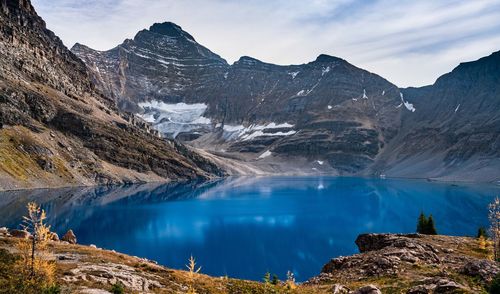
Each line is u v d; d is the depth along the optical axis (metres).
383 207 193.88
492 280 34.22
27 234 54.12
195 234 119.81
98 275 35.19
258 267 87.50
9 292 26.61
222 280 43.41
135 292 32.91
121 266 40.97
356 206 196.25
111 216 144.62
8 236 52.16
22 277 29.19
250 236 119.50
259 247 105.56
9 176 183.88
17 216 116.38
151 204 184.25
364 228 136.62
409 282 38.91
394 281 40.12
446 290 33.03
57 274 33.75
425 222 81.12
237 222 143.38
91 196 192.88
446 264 47.22
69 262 40.41
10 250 40.34
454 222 150.62
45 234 32.38
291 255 98.44
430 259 49.56
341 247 107.56
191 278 37.16
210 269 84.69
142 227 127.56
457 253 53.91
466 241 62.47
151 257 91.00
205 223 139.62
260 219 151.00
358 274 46.06
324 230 131.38
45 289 27.30
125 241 106.31
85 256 45.16
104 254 48.97
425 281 38.03
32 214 32.41
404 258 49.06
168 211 164.88
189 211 166.50
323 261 93.44
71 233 62.25
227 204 193.38
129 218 143.25
